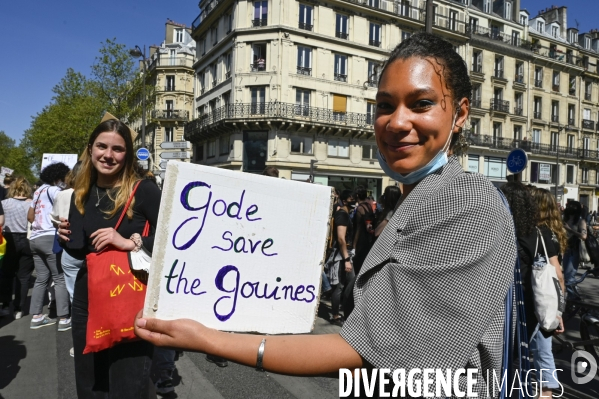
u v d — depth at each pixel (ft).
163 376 12.02
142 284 6.79
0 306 20.74
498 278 3.03
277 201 4.14
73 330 7.69
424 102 3.45
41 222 17.52
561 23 146.82
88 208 7.59
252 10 84.43
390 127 3.51
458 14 107.04
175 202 3.88
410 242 3.11
